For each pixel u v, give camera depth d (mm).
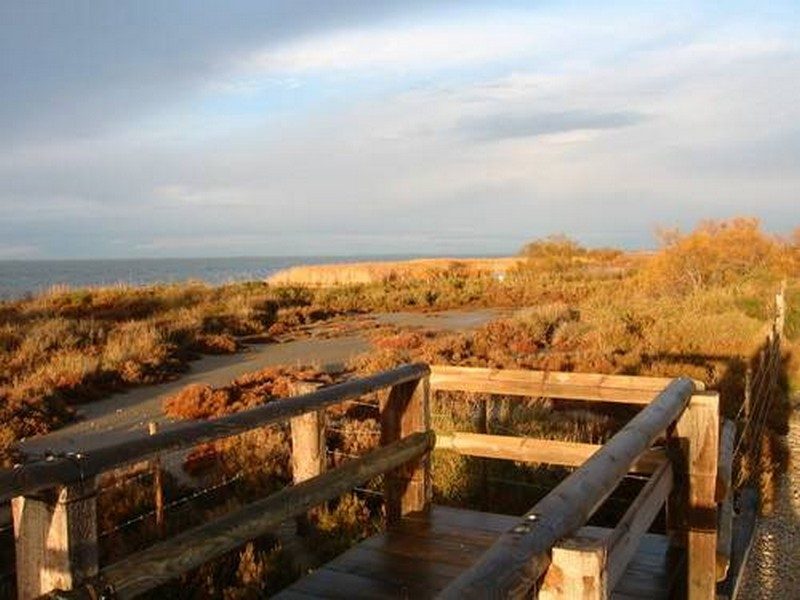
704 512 4164
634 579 4070
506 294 36469
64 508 2365
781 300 16984
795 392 13812
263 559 5793
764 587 6207
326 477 3842
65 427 12016
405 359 16203
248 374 15453
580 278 44281
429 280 45500
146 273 188750
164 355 17422
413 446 4762
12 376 15070
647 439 2859
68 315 26688
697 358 14977
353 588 3893
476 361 15477
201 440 2930
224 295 33844
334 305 32625
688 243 30391
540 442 4953
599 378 5098
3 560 5926
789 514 7805
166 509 6992
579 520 1993
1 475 2150
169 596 5289
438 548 4383
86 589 2393
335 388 3914
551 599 1831
